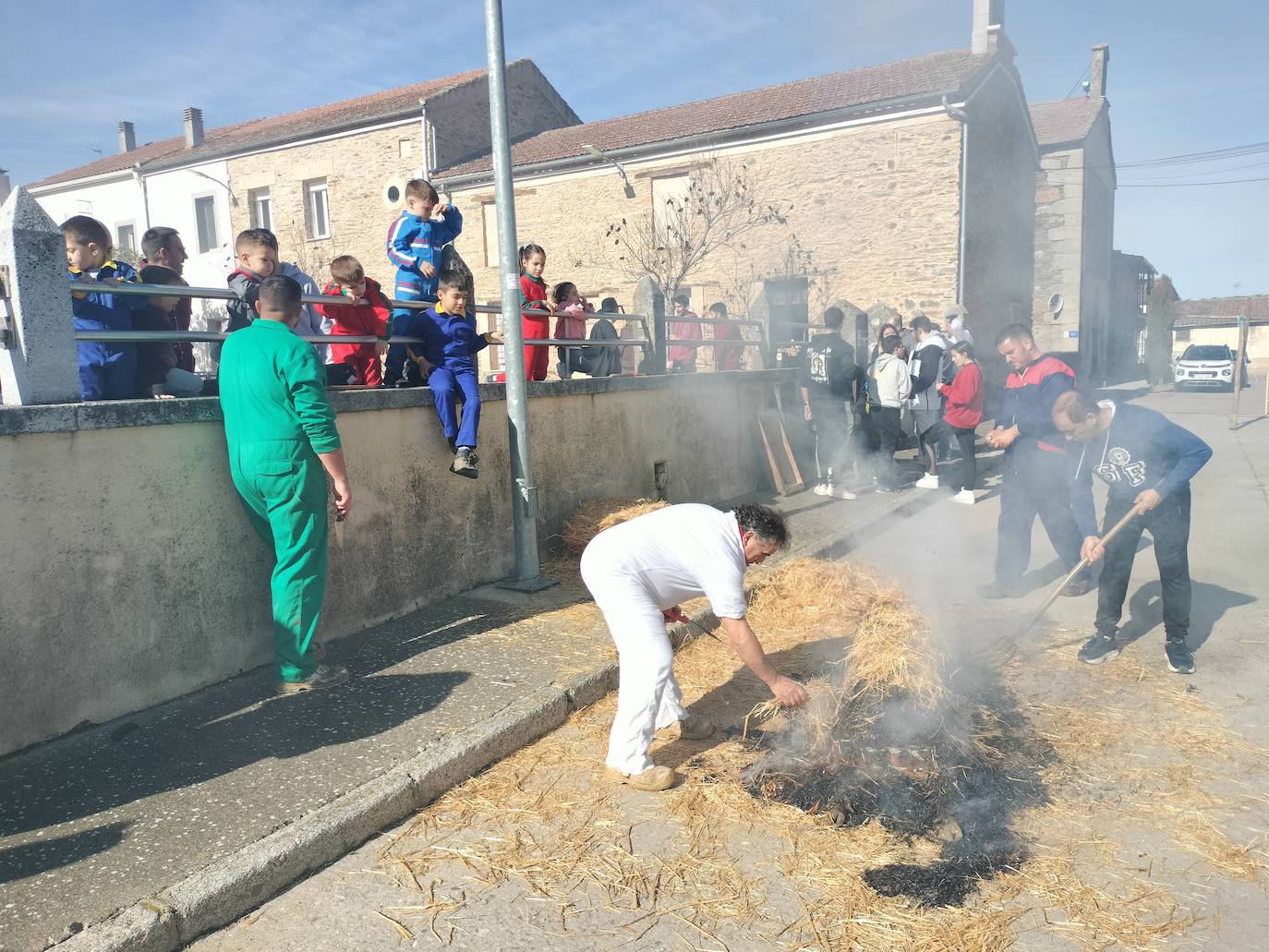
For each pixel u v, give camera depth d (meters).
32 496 3.25
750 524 3.23
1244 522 7.70
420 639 4.58
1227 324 42.00
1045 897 2.60
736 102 18.62
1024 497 5.71
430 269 5.57
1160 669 4.42
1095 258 26.02
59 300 3.40
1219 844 2.86
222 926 2.50
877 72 17.47
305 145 20.50
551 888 2.67
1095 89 26.41
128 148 27.80
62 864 2.58
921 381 9.25
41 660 3.31
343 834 2.84
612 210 17.95
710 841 2.91
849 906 2.57
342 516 3.82
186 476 3.81
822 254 15.91
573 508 6.46
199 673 3.91
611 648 4.43
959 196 14.61
